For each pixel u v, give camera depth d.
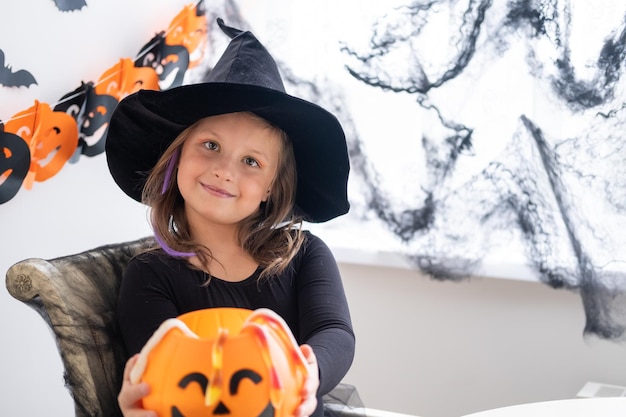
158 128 1.35
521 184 2.03
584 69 1.92
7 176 1.68
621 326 1.96
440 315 2.16
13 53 1.74
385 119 2.13
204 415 0.85
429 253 2.12
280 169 1.40
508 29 1.99
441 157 2.09
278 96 1.27
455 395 2.17
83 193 1.95
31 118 1.73
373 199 2.16
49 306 1.18
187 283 1.33
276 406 0.86
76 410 1.20
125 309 1.27
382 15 2.10
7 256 1.78
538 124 1.98
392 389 2.22
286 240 1.42
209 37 2.17
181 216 1.40
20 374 1.84
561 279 2.00
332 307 1.34
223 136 1.29
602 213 1.94
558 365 2.07
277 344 0.90
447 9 2.04
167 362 0.88
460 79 2.05
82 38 1.89
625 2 1.88
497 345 2.12
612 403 1.19
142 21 2.03
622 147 1.91
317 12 2.14
